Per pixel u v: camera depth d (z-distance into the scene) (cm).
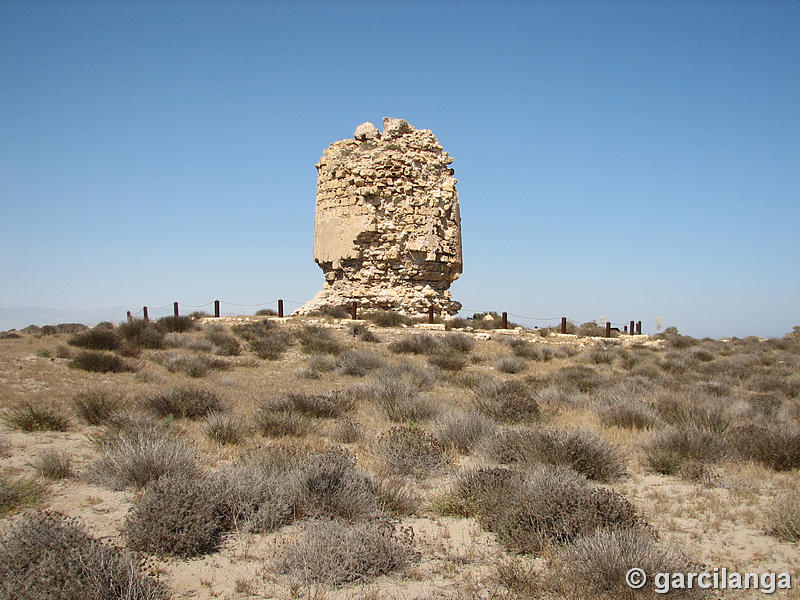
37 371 1903
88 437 1143
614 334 4175
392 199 3559
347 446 1191
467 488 868
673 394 1864
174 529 685
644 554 618
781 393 2136
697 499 905
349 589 612
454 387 2059
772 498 906
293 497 808
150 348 2589
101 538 674
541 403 1681
